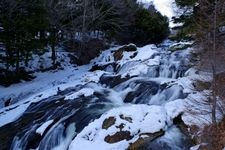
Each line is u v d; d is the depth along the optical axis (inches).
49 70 979.3
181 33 746.2
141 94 601.9
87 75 807.7
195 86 537.0
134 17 1234.0
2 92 821.2
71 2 1102.4
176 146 426.3
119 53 919.7
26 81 893.8
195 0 617.6
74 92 665.6
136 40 1242.6
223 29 457.4
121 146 426.3
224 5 425.1
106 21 1167.0
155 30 1233.4
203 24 457.1
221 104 440.5
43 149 509.4
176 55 753.6
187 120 448.5
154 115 459.2
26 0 884.6
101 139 444.8
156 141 429.1
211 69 463.8
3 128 592.1
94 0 1187.3
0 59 904.3
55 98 650.8
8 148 539.5
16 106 685.9
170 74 689.6
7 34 823.1
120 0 1215.6
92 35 1279.5
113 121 462.3
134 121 454.3
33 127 553.6
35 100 666.8
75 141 458.3
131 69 720.3
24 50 877.8
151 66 711.7
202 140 411.5
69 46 1152.2
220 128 406.6
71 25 1110.4
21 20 825.5
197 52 543.2
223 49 440.5
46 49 1032.8
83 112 550.6
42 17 901.2
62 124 527.2
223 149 374.6
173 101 500.7
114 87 669.3
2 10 842.2
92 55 1087.0
